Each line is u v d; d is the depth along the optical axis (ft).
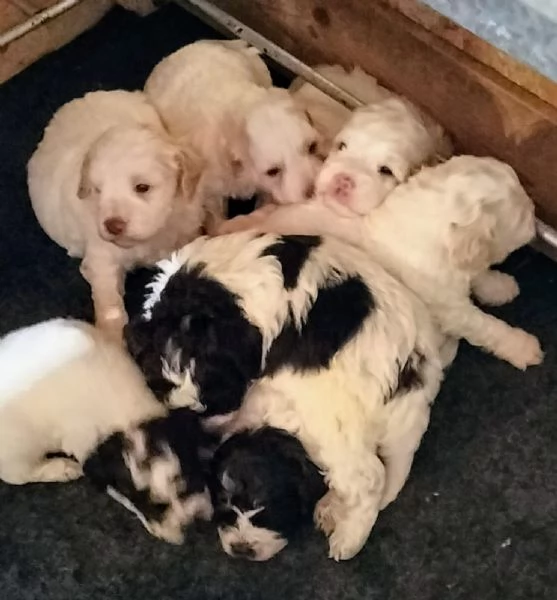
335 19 2.57
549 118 2.25
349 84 2.54
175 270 2.11
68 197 2.41
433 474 2.29
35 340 2.17
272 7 2.72
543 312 2.47
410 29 2.39
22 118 2.85
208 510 2.09
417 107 2.51
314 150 2.41
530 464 2.29
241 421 2.10
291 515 2.04
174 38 2.96
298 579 2.19
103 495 2.31
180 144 2.39
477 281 2.43
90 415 2.11
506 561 2.19
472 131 2.47
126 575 2.22
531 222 2.24
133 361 2.18
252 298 2.05
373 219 2.22
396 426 2.10
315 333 2.03
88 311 2.54
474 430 2.34
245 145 2.43
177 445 2.06
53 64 2.94
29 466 2.24
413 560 2.20
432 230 2.16
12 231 2.66
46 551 2.26
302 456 2.04
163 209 2.31
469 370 2.41
